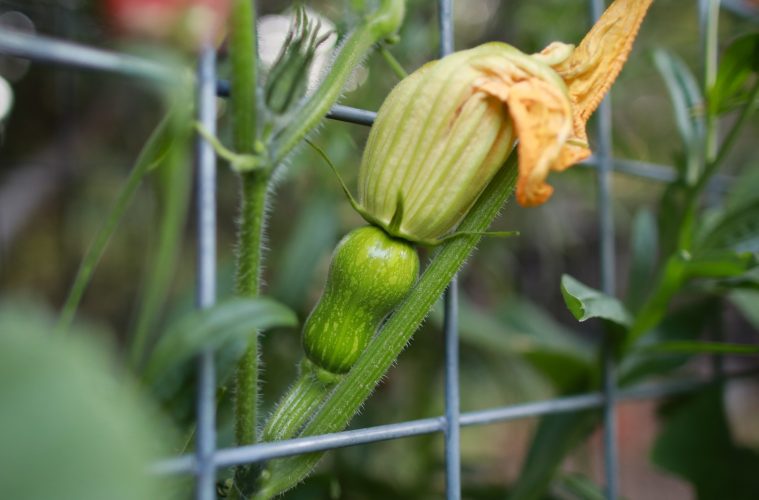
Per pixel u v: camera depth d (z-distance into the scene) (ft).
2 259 2.53
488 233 1.12
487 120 1.07
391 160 1.09
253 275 1.04
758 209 1.52
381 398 2.19
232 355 1.12
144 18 0.93
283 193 2.25
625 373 1.63
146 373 0.89
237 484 1.08
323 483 1.46
